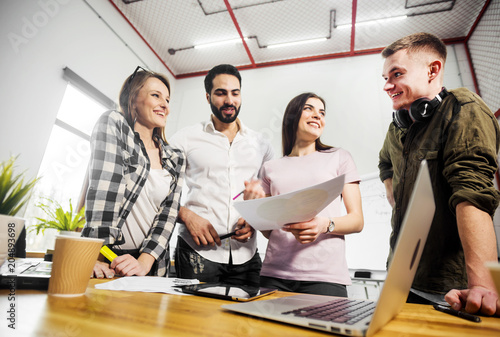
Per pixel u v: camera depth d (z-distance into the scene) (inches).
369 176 90.5
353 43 109.3
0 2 67.6
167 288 20.1
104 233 30.5
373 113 99.0
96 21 92.9
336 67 111.6
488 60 93.1
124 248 34.5
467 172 23.2
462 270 26.2
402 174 33.9
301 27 106.0
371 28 104.0
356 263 83.3
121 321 10.8
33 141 72.4
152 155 40.7
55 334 8.7
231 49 117.4
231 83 46.8
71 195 78.4
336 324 10.9
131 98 42.1
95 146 32.6
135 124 41.4
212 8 100.7
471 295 16.1
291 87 110.8
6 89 67.6
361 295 79.9
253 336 10.1
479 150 23.5
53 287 14.5
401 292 12.6
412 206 9.7
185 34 112.8
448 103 28.9
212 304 15.8
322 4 96.7
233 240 41.5
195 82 127.0
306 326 11.5
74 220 41.2
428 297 27.1
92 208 30.9
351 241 86.0
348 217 34.2
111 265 25.7
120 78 101.4
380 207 86.4
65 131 81.4
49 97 77.4
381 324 11.4
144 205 35.9
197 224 39.6
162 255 33.6
